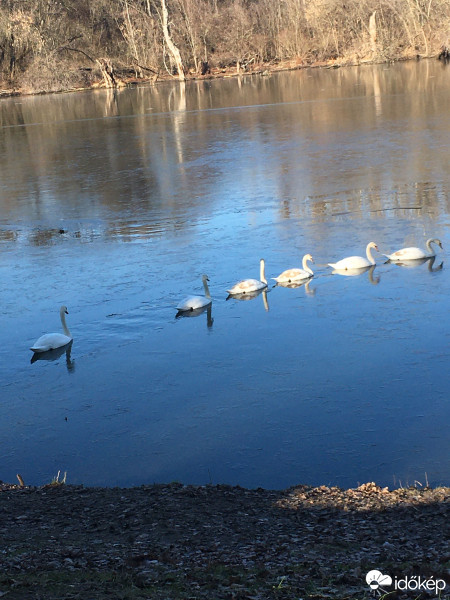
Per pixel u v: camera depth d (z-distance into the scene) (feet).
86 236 91.61
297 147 137.18
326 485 40.29
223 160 131.03
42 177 128.57
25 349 60.90
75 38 350.84
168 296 69.87
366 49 340.59
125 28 362.53
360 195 100.63
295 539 31.65
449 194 97.04
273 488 40.32
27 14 329.52
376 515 34.42
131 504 36.37
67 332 62.39
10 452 46.29
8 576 26.66
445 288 66.80
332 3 344.28
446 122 148.15
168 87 305.12
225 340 59.82
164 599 24.43
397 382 50.93
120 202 107.45
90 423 49.06
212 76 341.00
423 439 44.21
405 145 128.98
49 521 34.47
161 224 94.38
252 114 190.39
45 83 322.14
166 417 48.98
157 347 59.52
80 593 24.70
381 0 337.93
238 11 358.02
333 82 261.44
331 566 28.40
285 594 25.31
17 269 80.64
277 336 59.72
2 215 105.29
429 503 35.55
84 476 43.04
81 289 72.95
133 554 29.78
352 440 44.68
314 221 90.94
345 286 69.46
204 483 41.27
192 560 29.27
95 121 201.98
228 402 50.19
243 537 31.91
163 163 132.46
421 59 327.06
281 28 367.04
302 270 72.13
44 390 54.08
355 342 57.36
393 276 71.20
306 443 44.75
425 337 57.16
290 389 51.19
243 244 84.17
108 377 55.21
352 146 132.87
